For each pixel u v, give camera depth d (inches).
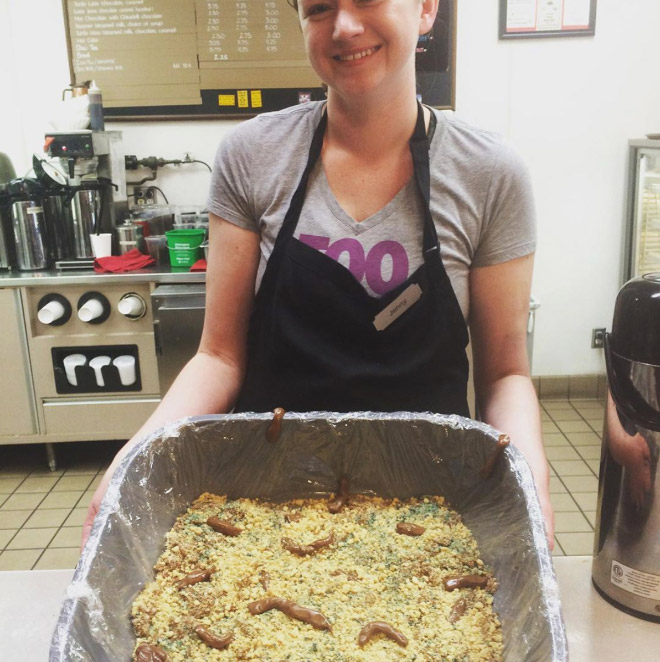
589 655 31.0
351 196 42.0
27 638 32.0
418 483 40.0
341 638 31.2
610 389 33.8
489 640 30.3
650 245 131.3
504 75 130.0
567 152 133.6
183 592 33.9
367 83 36.8
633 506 32.6
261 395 44.8
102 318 111.7
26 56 126.0
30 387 115.0
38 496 113.3
